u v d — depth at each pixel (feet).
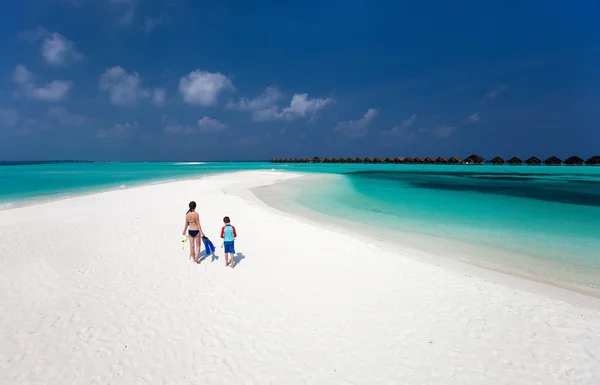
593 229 47.52
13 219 47.80
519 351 17.71
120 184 114.73
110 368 16.65
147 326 20.13
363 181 131.44
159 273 28.09
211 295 24.06
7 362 16.96
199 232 30.94
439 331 19.44
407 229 47.19
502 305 22.59
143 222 46.21
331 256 32.32
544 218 55.26
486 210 62.90
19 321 20.44
